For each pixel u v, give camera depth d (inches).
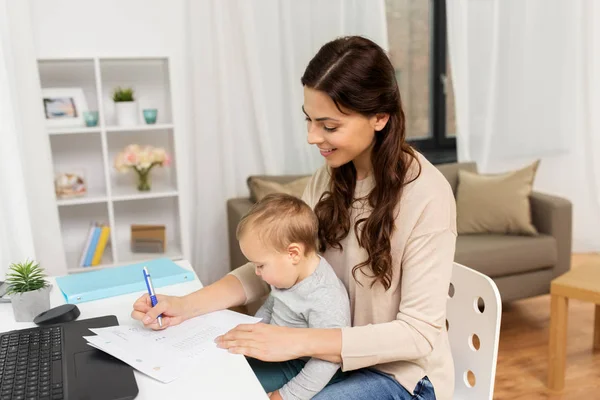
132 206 127.9
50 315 47.4
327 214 51.5
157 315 45.9
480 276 49.8
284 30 127.4
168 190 118.3
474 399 51.0
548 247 110.2
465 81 141.4
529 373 92.5
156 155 115.3
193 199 130.1
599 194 152.9
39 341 42.8
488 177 120.5
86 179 122.3
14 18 100.5
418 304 44.5
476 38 142.1
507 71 146.4
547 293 112.7
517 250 107.7
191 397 35.3
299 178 124.2
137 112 114.7
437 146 161.8
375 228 46.1
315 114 44.6
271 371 50.9
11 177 93.7
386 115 45.5
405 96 156.5
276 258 46.5
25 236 95.8
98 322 46.5
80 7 115.2
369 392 45.4
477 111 145.9
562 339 86.0
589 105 149.8
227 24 124.5
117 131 123.2
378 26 132.2
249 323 45.8
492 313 48.4
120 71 120.4
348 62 43.1
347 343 42.8
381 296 47.7
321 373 43.6
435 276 44.8
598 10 145.0
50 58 104.3
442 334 48.9
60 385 36.1
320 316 46.7
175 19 121.6
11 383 36.5
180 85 124.4
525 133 149.7
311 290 47.4
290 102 130.6
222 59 124.1
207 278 131.7
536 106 148.6
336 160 46.7
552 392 86.9
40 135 105.2
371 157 47.7
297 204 48.4
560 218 112.2
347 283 50.4
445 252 45.3
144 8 119.3
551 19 144.7
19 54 101.9
